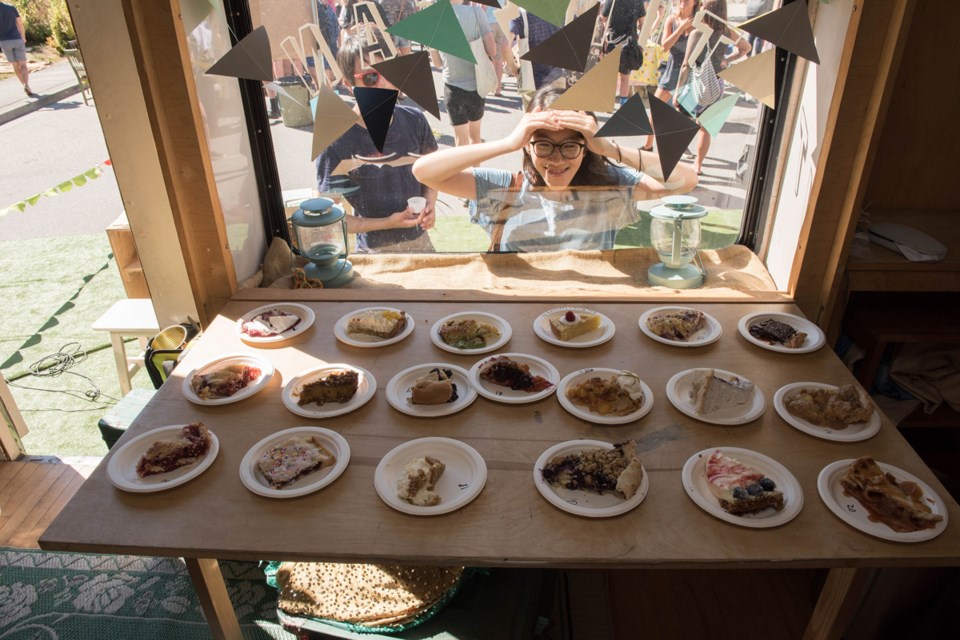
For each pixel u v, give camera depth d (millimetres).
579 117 2012
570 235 2254
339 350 1699
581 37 1346
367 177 2160
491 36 1897
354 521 1186
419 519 1186
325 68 1986
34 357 2656
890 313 1898
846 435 1361
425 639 1438
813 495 1227
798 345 1662
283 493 1229
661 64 1924
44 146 2947
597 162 2100
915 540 1116
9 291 3002
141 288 2408
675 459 1317
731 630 1695
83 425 2352
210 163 1824
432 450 1342
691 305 1890
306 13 1912
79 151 3000
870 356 1853
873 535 1131
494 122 2039
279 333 1758
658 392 1518
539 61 1365
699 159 2096
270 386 1564
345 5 1888
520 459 1323
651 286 2125
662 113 1469
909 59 1865
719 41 1886
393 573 1519
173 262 2029
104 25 1703
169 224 1967
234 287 1996
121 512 1209
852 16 1562
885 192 2061
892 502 1166
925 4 1793
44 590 1768
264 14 1923
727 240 2244
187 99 1706
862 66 1592
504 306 1894
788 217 1990
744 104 1995
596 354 1660
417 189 2174
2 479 2100
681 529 1157
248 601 1710
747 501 1171
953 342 1803
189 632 1656
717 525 1164
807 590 1802
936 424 1904
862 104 1633
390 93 1473
